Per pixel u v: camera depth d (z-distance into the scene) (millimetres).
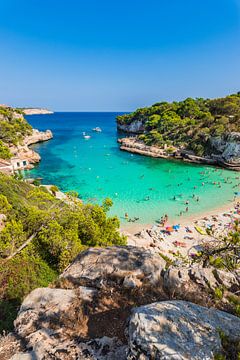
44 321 6289
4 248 13156
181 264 9609
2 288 10953
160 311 4625
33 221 15250
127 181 51156
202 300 6719
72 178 53250
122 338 5656
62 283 8258
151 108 121750
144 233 28484
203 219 33812
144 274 8180
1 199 17734
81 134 130625
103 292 7445
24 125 101250
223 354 4004
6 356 5320
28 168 60094
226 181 50906
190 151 71625
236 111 80625
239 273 6957
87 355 5113
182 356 3775
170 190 45719
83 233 17047
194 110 94625
